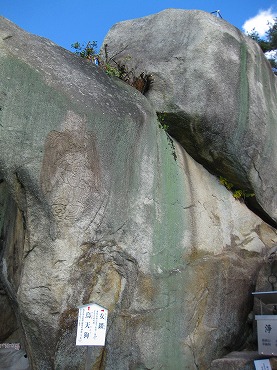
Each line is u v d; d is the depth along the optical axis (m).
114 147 4.67
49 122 4.23
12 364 5.11
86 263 4.34
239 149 5.80
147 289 4.72
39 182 4.11
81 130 4.40
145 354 4.54
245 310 5.59
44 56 4.63
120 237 4.62
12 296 5.23
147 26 6.23
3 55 4.20
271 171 6.34
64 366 4.20
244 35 6.40
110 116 4.64
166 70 5.61
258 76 6.38
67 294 4.20
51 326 4.12
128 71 5.74
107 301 4.46
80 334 3.88
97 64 5.56
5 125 4.07
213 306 5.22
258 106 6.12
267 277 5.62
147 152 5.08
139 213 4.83
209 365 4.96
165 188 5.18
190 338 4.90
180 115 5.44
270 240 6.25
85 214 4.35
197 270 5.16
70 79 4.63
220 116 5.58
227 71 5.80
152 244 4.86
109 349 4.41
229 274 5.48
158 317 4.72
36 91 4.23
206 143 5.66
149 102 5.45
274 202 6.46
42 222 4.17
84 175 4.38
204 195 5.64
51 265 4.13
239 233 5.89
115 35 6.43
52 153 4.22
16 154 4.09
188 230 5.24
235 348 5.37
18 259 4.71
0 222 5.58
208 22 5.83
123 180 4.73
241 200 6.16
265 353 4.68
